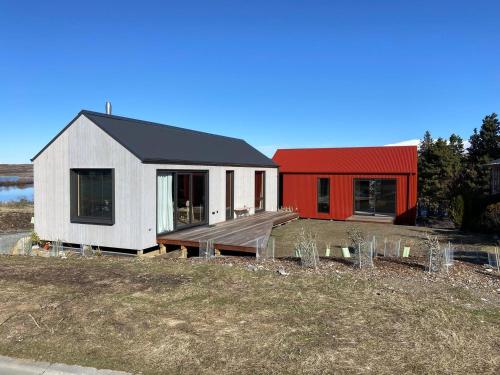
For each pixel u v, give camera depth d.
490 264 7.90
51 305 5.11
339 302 5.25
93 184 11.87
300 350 3.93
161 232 11.96
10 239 14.51
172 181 12.47
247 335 4.26
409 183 19.08
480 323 4.64
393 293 5.67
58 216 12.29
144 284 5.98
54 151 12.27
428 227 17.77
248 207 17.64
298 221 19.88
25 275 6.52
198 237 11.66
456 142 36.53
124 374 3.55
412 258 8.42
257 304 5.16
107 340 4.18
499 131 32.97
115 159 11.31
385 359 3.76
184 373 3.55
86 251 11.18
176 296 5.44
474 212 15.90
